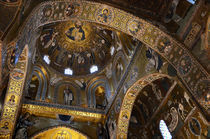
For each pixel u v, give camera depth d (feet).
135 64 50.19
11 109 45.03
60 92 61.26
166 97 51.85
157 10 40.37
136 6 40.09
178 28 37.52
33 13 29.27
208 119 31.14
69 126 55.26
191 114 43.83
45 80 60.85
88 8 37.60
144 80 47.14
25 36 30.22
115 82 58.34
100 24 43.68
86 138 55.26
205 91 31.78
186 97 45.19
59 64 65.67
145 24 39.32
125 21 40.06
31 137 50.47
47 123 54.03
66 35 65.41
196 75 33.50
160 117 54.13
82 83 64.80
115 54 60.54
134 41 50.90
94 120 58.70
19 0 26.03
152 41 40.19
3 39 23.94
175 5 38.34
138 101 62.18
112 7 38.34
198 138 41.63
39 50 60.18
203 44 33.04
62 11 35.96
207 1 33.45
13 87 43.29
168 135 50.72
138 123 61.31
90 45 67.82
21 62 40.70
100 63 66.39
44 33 60.23
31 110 53.67
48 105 55.98
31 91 58.39
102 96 64.90
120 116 51.62
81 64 67.67
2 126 45.03
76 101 61.26
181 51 36.27
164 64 40.63
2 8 24.99
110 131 54.39
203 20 33.71
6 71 26.08
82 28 64.80
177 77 37.29
